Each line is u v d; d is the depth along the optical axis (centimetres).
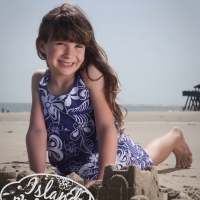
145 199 306
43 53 446
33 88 459
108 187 326
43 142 442
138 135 1243
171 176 567
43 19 429
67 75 431
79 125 441
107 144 424
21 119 2569
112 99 439
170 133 600
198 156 779
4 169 374
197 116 2898
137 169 327
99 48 441
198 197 429
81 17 421
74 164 452
